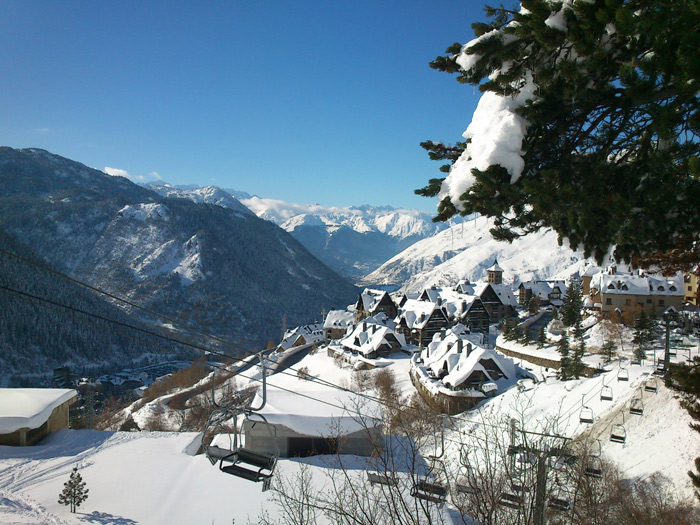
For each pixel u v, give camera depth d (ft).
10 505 92.99
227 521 85.15
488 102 33.40
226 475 103.91
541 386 175.01
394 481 52.29
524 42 30.99
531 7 28.48
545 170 30.99
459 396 179.32
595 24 27.58
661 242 33.68
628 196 32.42
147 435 131.34
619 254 36.19
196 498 94.22
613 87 31.53
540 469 47.44
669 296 262.47
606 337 225.15
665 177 30.86
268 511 87.10
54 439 129.59
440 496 53.21
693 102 27.78
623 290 268.41
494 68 32.24
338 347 328.29
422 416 88.69
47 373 506.07
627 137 33.60
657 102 29.43
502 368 196.03
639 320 208.64
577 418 139.03
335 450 111.55
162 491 98.53
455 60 33.30
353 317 419.33
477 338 267.59
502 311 375.45
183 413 260.62
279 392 141.08
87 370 537.24
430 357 233.76
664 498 89.45
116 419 289.12
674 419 114.93
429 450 90.07
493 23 33.04
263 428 118.93
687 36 25.05
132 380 501.15
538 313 367.66
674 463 100.48
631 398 135.44
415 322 325.62
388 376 242.17
